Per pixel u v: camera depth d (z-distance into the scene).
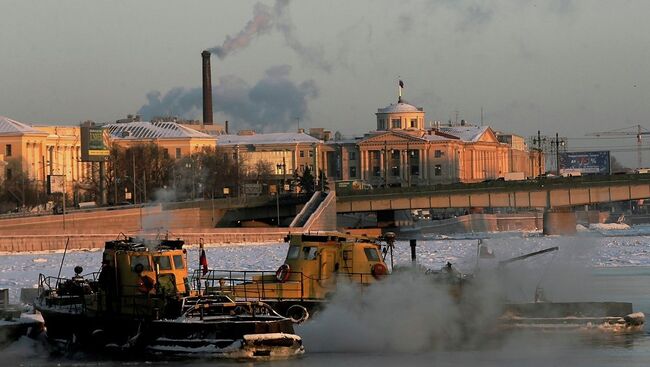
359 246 91.25
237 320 79.69
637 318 92.31
